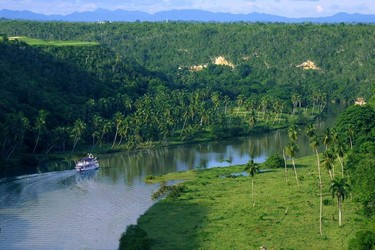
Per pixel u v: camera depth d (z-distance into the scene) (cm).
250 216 13675
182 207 14950
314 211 13888
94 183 18750
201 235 12431
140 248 11612
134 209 15412
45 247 12550
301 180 17500
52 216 14912
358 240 10825
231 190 16700
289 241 11756
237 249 11406
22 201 16488
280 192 15950
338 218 13238
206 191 16700
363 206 13325
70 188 18062
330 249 11231
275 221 13188
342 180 12812
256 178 18325
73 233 13488
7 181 19188
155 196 16575
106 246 12525
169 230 13025
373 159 15125
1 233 13550
